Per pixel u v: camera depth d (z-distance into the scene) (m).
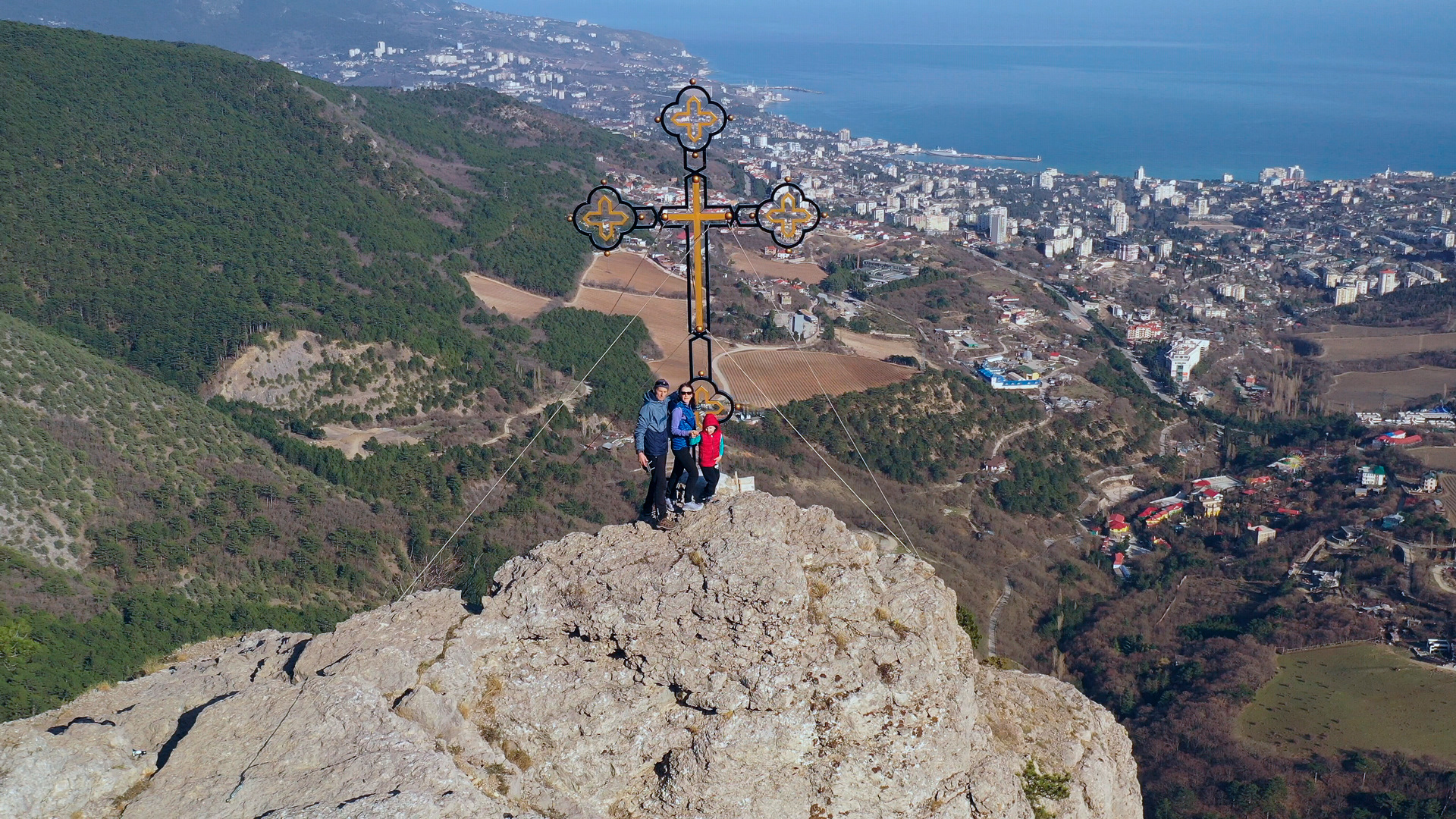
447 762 7.89
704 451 10.48
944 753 9.33
